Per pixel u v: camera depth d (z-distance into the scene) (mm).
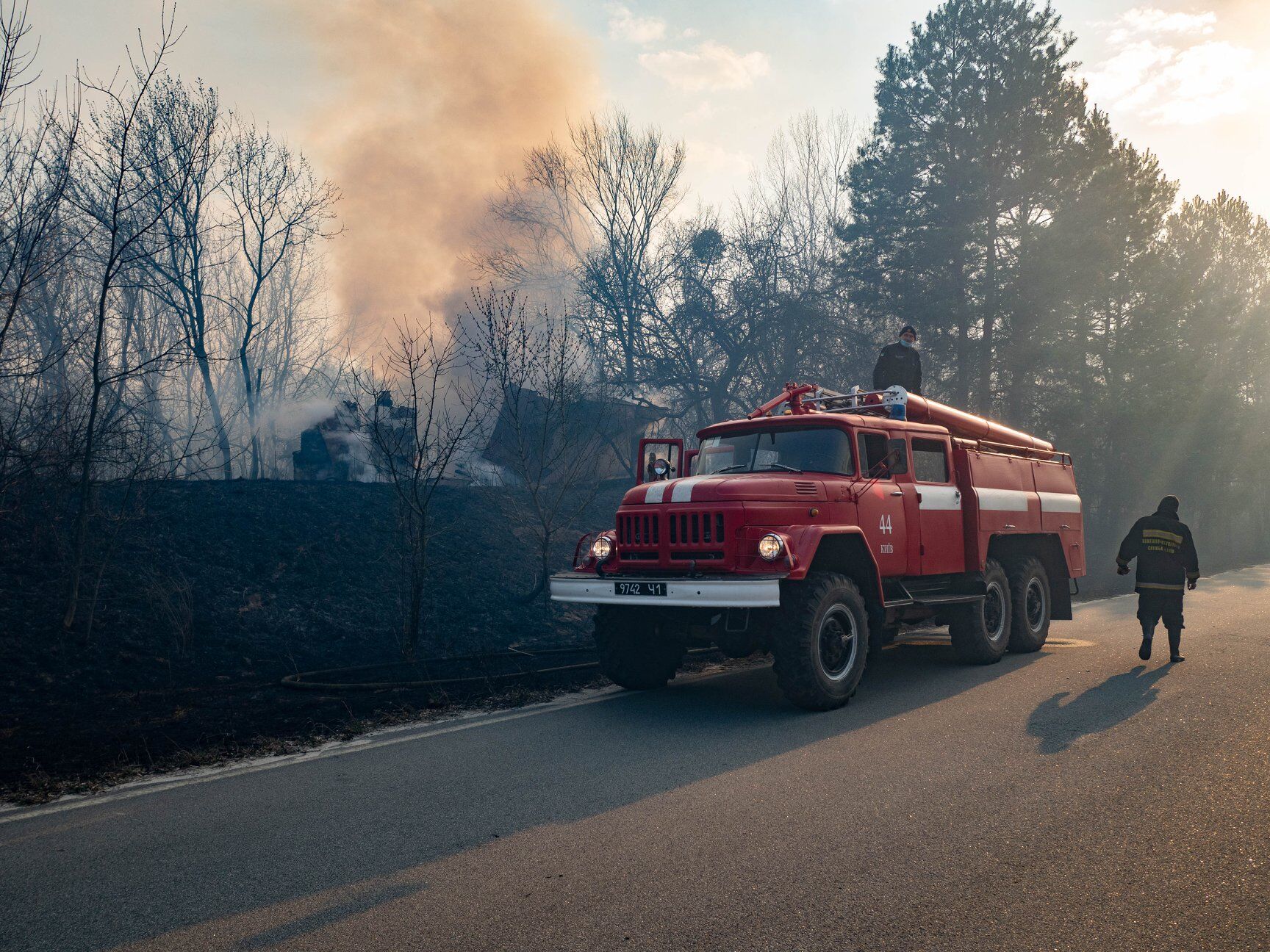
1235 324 38062
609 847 4152
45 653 8578
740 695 8086
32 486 10055
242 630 10125
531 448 15562
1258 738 5832
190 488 13188
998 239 27953
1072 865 3805
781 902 3473
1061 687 7961
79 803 5129
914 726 6555
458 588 12641
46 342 16516
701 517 7207
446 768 5680
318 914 3484
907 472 8719
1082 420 27453
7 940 3309
